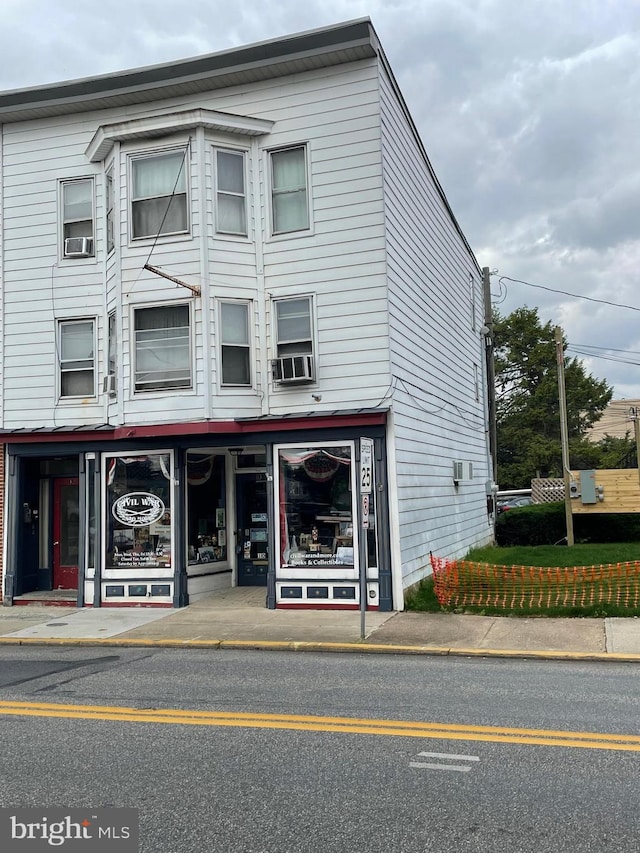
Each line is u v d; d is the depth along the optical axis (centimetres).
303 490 1377
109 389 1502
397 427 1373
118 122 1460
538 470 4647
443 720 677
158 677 893
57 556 1650
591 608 1200
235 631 1171
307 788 516
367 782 526
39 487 1667
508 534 2416
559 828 449
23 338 1608
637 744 600
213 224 1424
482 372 2573
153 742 628
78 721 700
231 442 1421
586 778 528
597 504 1989
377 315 1362
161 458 1477
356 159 1395
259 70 1438
